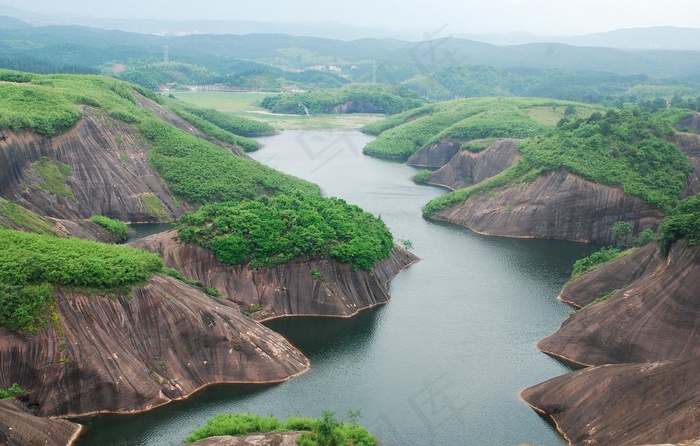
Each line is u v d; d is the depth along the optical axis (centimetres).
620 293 8894
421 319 9712
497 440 6788
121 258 7888
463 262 12512
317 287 9750
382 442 6675
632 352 8112
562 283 11406
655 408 6328
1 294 6881
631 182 14275
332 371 8100
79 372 6881
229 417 6600
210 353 7769
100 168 13962
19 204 12038
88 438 6544
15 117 12706
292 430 6444
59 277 7256
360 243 10388
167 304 7719
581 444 6538
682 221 8881
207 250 9712
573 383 7281
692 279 8162
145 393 7106
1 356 6694
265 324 9300
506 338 9131
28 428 6162
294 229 10075
